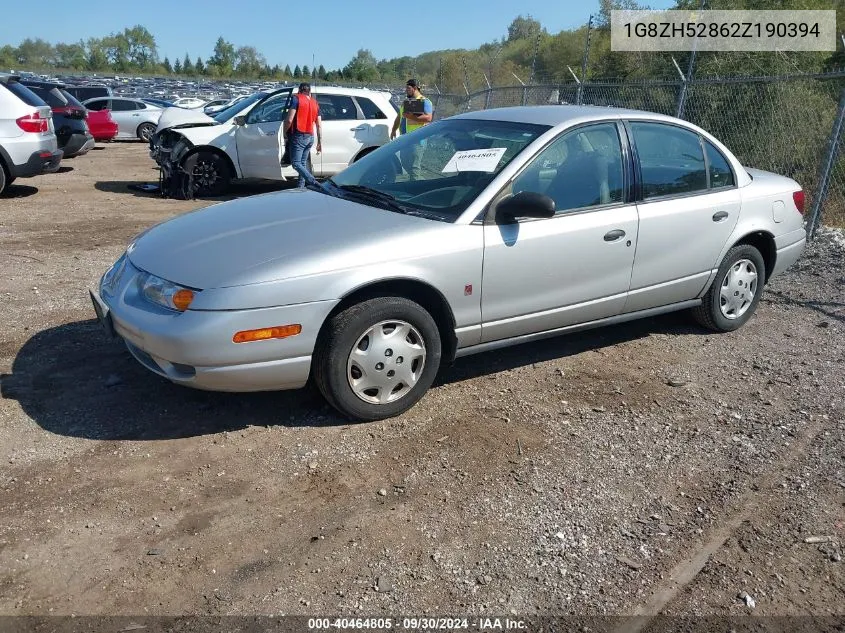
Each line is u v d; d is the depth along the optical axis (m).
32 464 3.58
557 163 4.52
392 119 12.41
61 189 12.37
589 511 3.36
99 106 23.02
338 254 3.81
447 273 4.05
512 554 3.05
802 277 7.27
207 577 2.88
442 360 4.41
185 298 3.66
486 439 3.97
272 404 4.26
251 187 13.40
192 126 11.80
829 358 5.21
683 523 3.30
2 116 10.76
